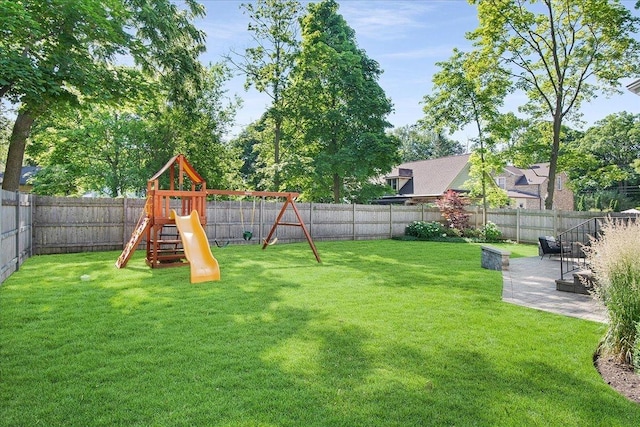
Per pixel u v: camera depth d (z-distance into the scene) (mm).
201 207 9570
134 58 12367
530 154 18438
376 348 3783
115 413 2555
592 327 4531
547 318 4906
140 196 21156
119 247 12234
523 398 2840
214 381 3031
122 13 10883
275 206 15297
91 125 17781
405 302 5629
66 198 11391
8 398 2748
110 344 3824
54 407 2625
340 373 3211
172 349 3705
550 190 18062
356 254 11648
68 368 3252
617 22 15273
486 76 18125
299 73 18812
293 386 2973
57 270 8250
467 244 15523
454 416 2580
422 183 29766
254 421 2479
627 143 35625
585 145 37344
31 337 3996
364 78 21219
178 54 14273
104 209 12008
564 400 2816
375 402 2748
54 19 9961
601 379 3188
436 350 3748
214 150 19750
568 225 15781
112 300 5613
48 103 10133
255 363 3393
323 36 19484
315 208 16250
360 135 19562
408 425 2463
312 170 18812
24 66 8906
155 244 8664
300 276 7711
